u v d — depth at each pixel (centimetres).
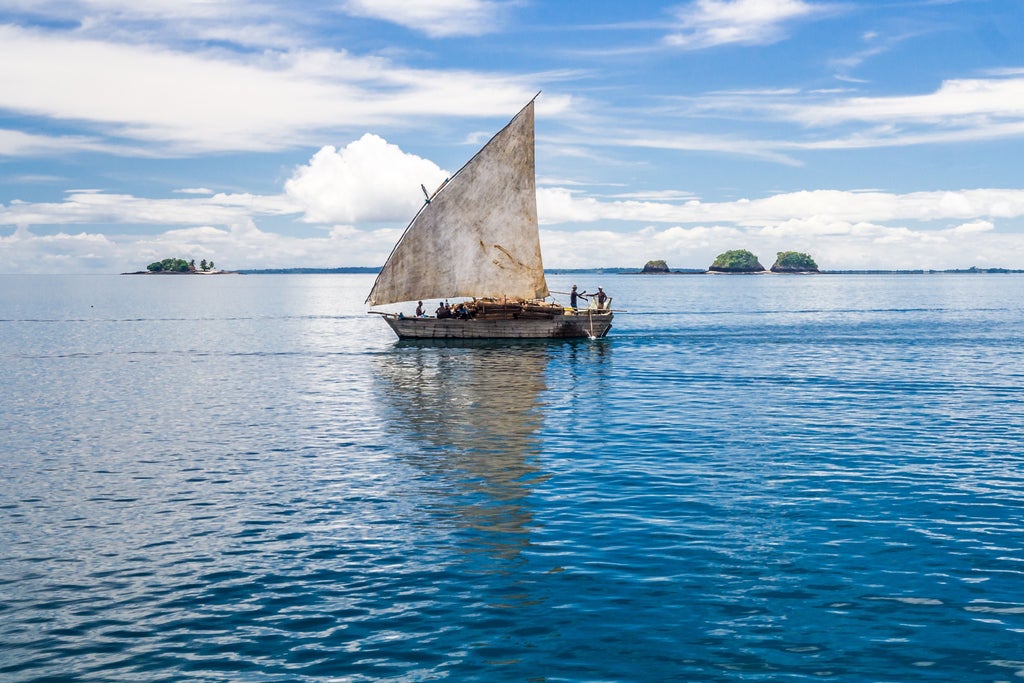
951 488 2314
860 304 15550
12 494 2325
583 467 2616
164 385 4659
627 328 8919
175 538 1948
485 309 7244
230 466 2659
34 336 8331
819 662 1335
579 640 1418
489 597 1596
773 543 1875
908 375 4809
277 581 1686
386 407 3844
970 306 14638
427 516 2108
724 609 1530
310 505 2211
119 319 11281
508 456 2784
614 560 1781
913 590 1605
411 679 1297
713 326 9244
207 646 1410
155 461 2730
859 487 2334
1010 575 1673
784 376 4800
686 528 1988
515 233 7119
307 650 1393
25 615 1533
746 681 1280
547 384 4569
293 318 11569
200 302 17450
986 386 4328
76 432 3244
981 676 1290
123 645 1416
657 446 2917
